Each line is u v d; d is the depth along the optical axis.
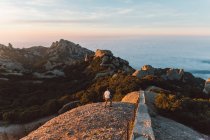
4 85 125.69
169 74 104.12
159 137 24.08
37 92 112.75
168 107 33.12
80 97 74.94
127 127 24.92
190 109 34.44
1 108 90.69
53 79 140.25
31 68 184.00
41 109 73.56
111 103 33.88
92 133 24.61
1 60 178.38
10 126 67.50
